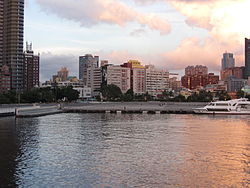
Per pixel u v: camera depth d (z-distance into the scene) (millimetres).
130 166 47938
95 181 40562
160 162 50469
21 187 38344
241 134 80688
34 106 170000
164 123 109188
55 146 63875
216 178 42094
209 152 58031
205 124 105438
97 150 59781
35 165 48312
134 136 77375
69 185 39000
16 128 93125
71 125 102312
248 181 40969
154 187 38438
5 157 53750
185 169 46375
